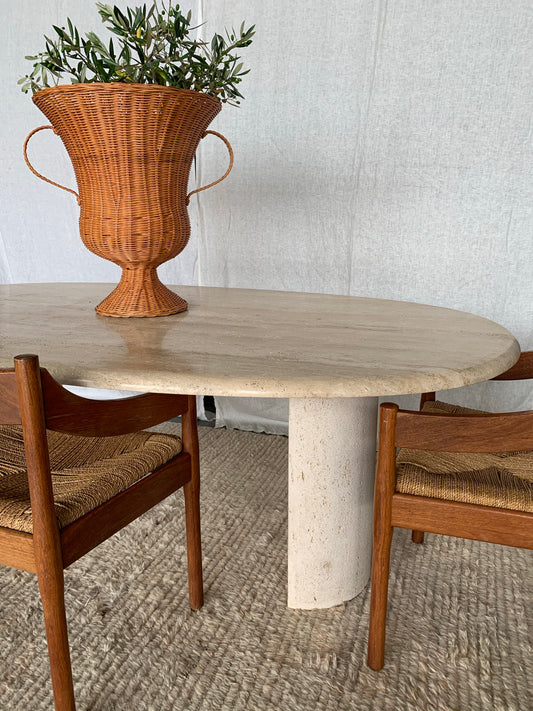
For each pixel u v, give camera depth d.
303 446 1.33
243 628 1.37
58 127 1.28
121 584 1.54
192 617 1.41
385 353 1.07
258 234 2.55
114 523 1.08
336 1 2.22
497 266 2.25
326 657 1.26
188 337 1.20
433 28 2.12
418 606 1.45
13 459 1.20
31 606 1.45
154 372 0.93
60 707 1.00
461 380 0.94
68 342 1.15
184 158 1.34
